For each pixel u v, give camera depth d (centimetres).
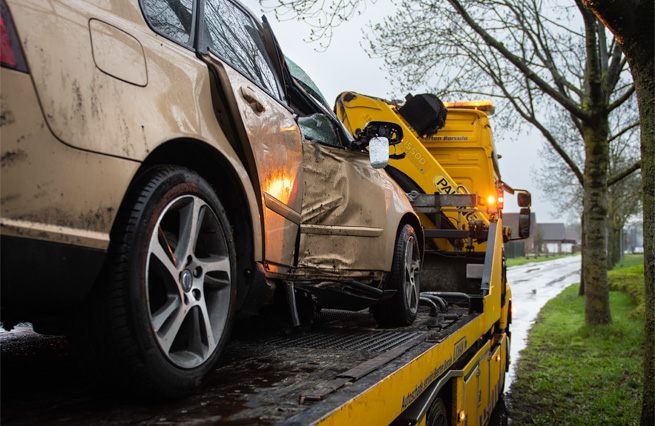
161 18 223
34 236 148
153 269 190
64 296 158
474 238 720
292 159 297
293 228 300
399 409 248
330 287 350
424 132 793
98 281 171
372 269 389
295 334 350
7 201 144
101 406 180
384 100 815
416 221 476
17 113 147
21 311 167
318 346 313
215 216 218
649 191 507
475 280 728
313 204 331
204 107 226
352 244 366
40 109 153
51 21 162
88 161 164
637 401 764
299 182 305
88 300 170
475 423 446
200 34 243
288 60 403
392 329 404
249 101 257
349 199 367
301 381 222
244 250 248
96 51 175
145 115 188
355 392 203
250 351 294
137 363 174
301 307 343
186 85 216
